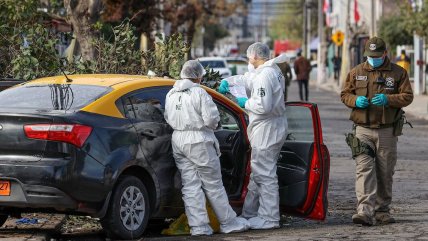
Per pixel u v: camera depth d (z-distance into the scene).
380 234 20.45
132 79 21.33
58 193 18.75
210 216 21.34
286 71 66.50
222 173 22.08
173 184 20.91
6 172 18.89
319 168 21.67
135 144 20.00
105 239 20.42
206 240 20.02
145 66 29.80
